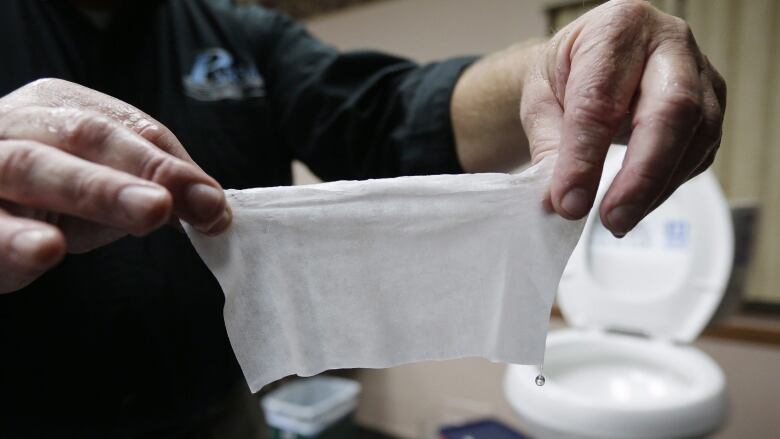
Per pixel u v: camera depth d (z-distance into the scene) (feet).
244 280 0.80
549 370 2.41
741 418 2.66
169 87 1.54
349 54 1.73
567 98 0.73
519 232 0.81
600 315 2.58
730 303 2.37
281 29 1.95
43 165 0.59
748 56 2.45
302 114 1.75
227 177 1.60
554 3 2.87
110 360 1.36
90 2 1.51
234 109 1.66
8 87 1.32
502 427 3.10
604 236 2.62
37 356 1.28
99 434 1.41
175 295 1.42
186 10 1.71
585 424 1.80
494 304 0.85
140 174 0.64
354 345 0.86
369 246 0.83
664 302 2.38
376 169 1.64
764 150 2.48
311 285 0.83
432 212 0.82
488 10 3.15
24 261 0.54
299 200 0.80
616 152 2.34
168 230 1.41
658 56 0.71
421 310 0.86
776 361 2.55
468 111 1.32
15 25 1.36
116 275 1.33
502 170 1.41
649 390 2.22
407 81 1.58
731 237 2.20
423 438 3.88
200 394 1.52
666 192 0.75
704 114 0.70
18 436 1.34
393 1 3.59
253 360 0.81
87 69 1.44
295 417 3.23
